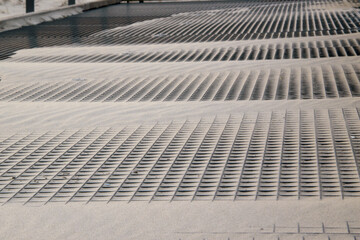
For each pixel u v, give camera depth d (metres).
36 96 8.45
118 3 26.89
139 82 9.12
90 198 4.68
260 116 6.91
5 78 9.77
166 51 12.04
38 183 5.08
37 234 4.00
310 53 11.10
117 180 5.07
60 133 6.56
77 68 10.38
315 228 3.92
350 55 10.69
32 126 6.86
